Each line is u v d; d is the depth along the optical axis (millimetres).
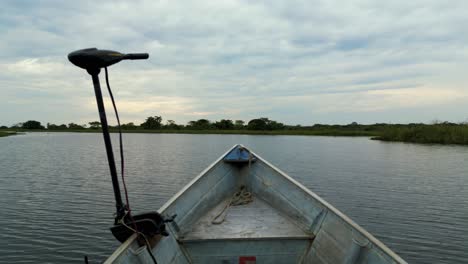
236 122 106375
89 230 8914
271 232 4027
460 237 8586
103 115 2646
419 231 9031
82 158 27000
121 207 2816
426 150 32625
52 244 7996
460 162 23062
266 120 98188
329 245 3580
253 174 5613
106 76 2686
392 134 49812
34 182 15641
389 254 2764
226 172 5586
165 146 41344
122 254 2635
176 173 18125
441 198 12484
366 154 29031
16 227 9117
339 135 79125
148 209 10961
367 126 92500
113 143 49469
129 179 16250
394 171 18922
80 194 13031
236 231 4055
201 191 4742
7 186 14680
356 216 10336
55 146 43875
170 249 3514
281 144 45875
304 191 4402
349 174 17781
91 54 2496
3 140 62906
